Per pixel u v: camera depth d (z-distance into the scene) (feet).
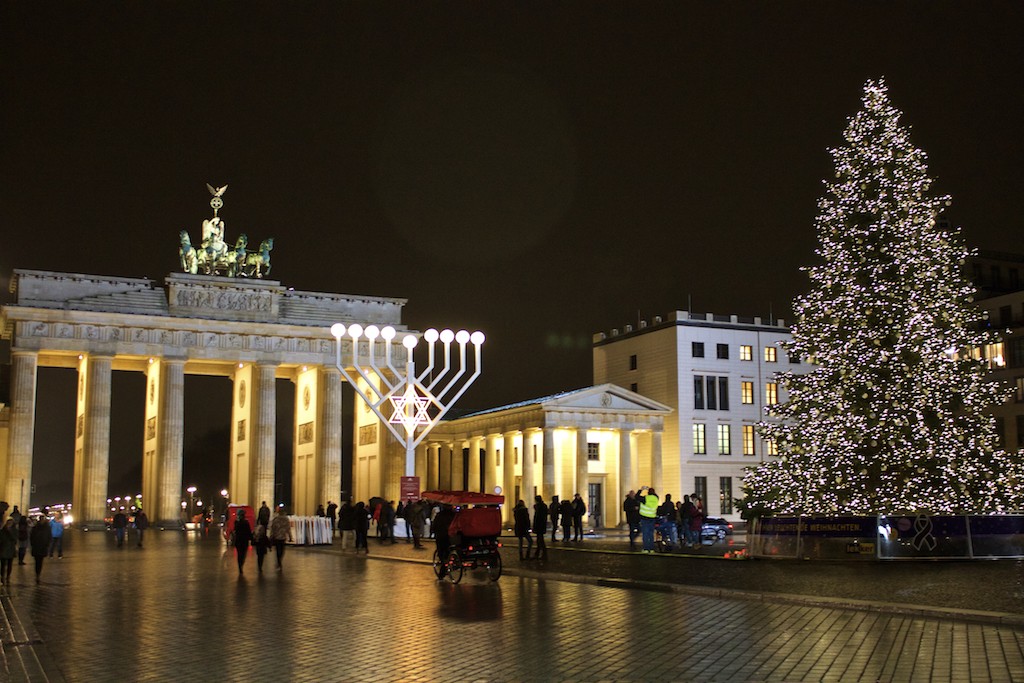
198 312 360.89
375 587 116.06
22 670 62.18
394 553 178.70
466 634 76.07
